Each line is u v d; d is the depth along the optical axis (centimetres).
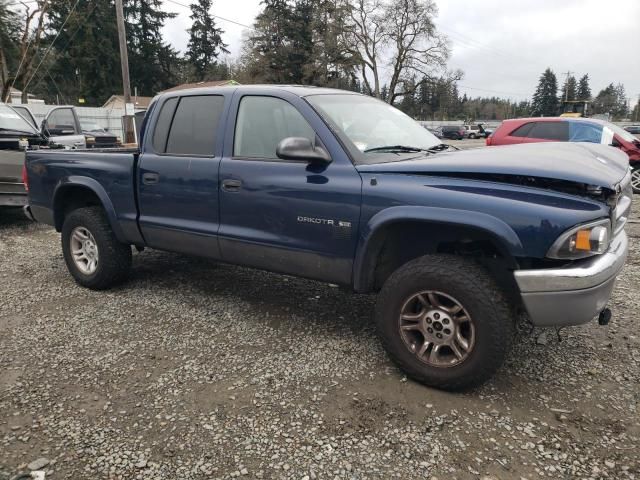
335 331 387
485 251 315
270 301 450
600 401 292
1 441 255
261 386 308
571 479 230
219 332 385
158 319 409
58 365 332
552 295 266
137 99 4556
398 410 283
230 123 382
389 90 5406
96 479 230
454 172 290
